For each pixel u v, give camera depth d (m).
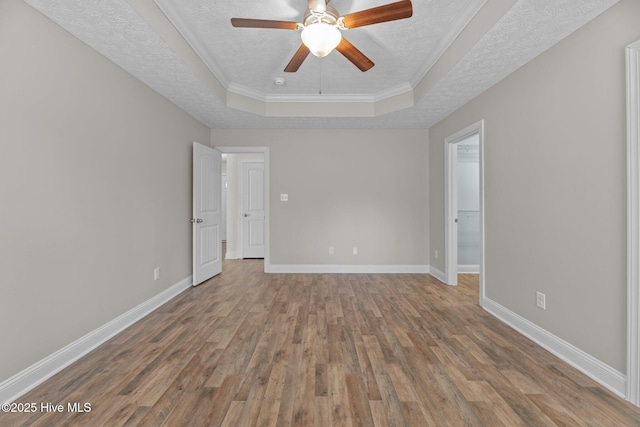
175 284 3.63
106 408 1.60
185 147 3.90
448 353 2.21
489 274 3.09
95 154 2.35
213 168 4.49
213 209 4.50
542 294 2.35
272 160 4.82
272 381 1.85
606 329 1.83
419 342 2.38
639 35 1.64
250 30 2.63
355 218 4.85
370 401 1.66
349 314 2.99
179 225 3.73
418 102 3.57
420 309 3.14
